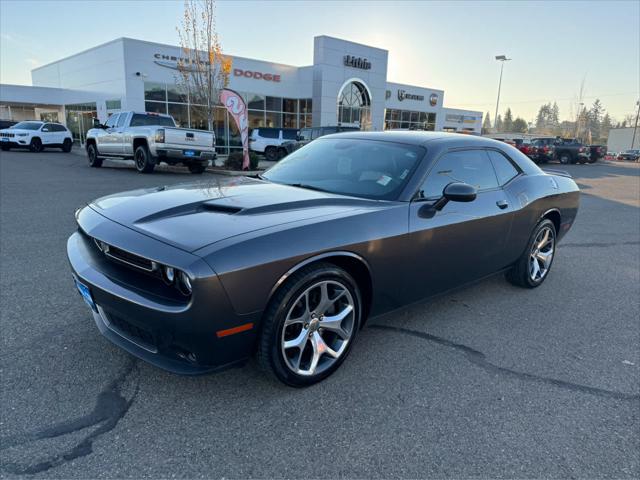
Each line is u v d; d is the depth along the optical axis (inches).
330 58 1091.9
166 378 108.6
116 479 78.1
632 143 3095.5
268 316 96.5
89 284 100.0
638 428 98.5
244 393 104.6
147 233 96.3
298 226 99.7
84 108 1077.1
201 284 84.6
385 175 131.1
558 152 1304.1
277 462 83.8
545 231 184.9
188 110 927.7
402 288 125.0
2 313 139.4
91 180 477.1
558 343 138.3
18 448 83.9
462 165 144.0
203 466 82.0
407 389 109.4
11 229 247.6
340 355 113.0
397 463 85.0
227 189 127.1
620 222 360.2
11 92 1161.4
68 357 115.6
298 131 930.1
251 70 1015.0
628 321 157.5
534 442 92.6
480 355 128.3
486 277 160.6
